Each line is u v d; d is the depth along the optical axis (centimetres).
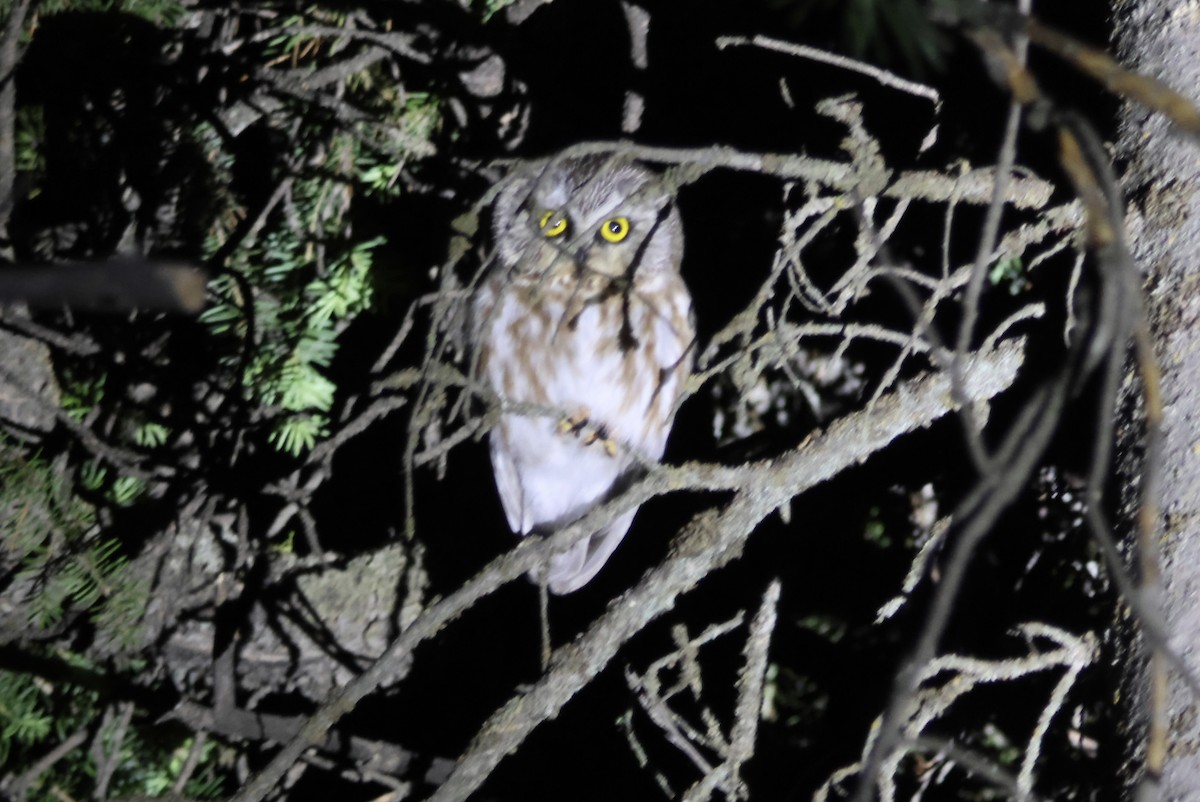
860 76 771
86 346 732
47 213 780
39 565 733
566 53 805
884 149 774
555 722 884
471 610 884
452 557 875
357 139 737
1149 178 501
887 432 538
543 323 744
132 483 781
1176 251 492
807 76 787
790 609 855
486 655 888
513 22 752
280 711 848
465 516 880
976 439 351
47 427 756
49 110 750
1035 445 338
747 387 557
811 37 768
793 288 541
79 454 768
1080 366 363
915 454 823
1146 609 339
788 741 838
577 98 805
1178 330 489
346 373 815
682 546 550
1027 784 518
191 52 744
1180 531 479
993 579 786
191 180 743
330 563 846
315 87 726
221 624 775
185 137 743
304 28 702
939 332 777
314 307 745
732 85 815
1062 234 571
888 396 546
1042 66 691
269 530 795
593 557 773
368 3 750
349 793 890
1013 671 534
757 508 543
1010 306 765
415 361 808
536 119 786
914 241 802
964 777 768
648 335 756
